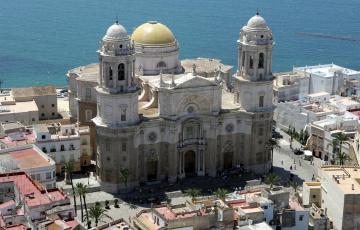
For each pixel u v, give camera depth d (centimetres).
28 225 18112
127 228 18288
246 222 19150
